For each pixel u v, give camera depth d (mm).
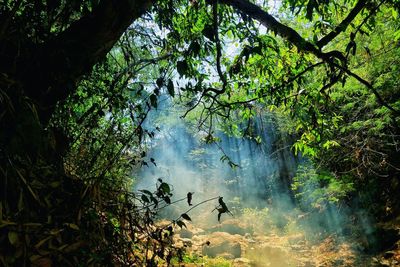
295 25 5027
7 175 1661
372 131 8281
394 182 9086
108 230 2451
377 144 8867
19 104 1730
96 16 2465
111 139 3732
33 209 1766
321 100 4582
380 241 8383
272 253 9398
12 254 1590
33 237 1722
